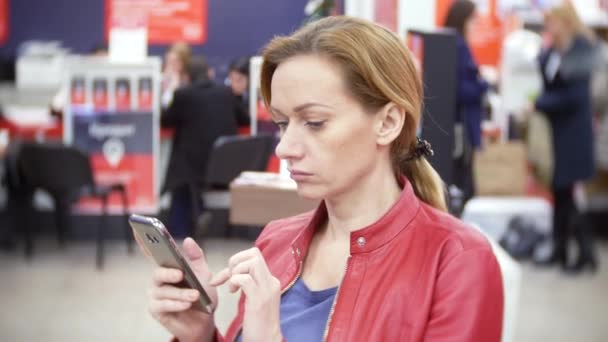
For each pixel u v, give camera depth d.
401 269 1.59
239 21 8.80
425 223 1.62
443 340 1.53
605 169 8.80
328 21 1.59
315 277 1.70
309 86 1.52
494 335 1.56
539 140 7.36
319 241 1.74
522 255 7.81
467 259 1.57
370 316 1.57
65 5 8.99
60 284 7.16
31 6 9.00
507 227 7.96
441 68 3.62
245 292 1.53
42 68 8.88
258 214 3.62
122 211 8.37
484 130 8.25
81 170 7.51
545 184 7.43
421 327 1.55
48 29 9.03
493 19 8.86
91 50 8.69
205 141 7.42
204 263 1.78
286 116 1.56
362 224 1.65
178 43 8.02
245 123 7.46
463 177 5.82
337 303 1.60
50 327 6.08
